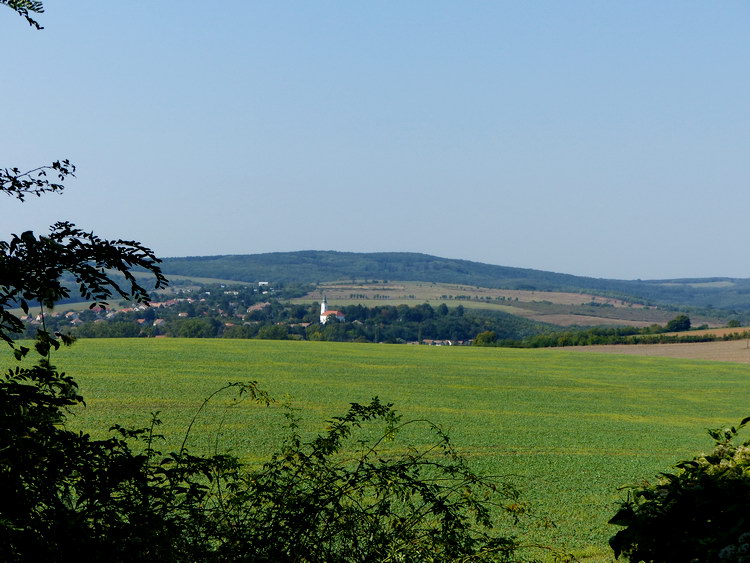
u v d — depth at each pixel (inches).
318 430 1370.6
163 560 170.1
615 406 2097.7
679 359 3565.5
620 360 3449.8
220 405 1630.2
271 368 2454.5
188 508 195.0
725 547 155.3
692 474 191.6
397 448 1103.6
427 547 223.3
